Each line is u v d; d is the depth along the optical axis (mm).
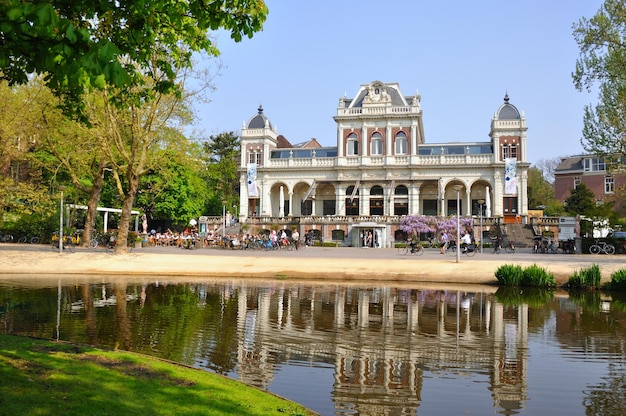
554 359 9945
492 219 53625
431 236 55375
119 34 7816
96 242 36219
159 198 59000
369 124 63031
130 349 10039
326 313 14656
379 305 16266
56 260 26109
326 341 11203
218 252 37469
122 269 24938
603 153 28328
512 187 57688
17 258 26250
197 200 65812
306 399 7578
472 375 8867
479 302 17250
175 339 11039
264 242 43188
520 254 38000
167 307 15133
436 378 8688
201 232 60500
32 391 5574
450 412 7164
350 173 63219
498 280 22375
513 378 8727
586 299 18359
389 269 24125
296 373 8852
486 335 12023
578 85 28312
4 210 34594
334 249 45500
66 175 43562
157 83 9094
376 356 10023
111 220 58875
